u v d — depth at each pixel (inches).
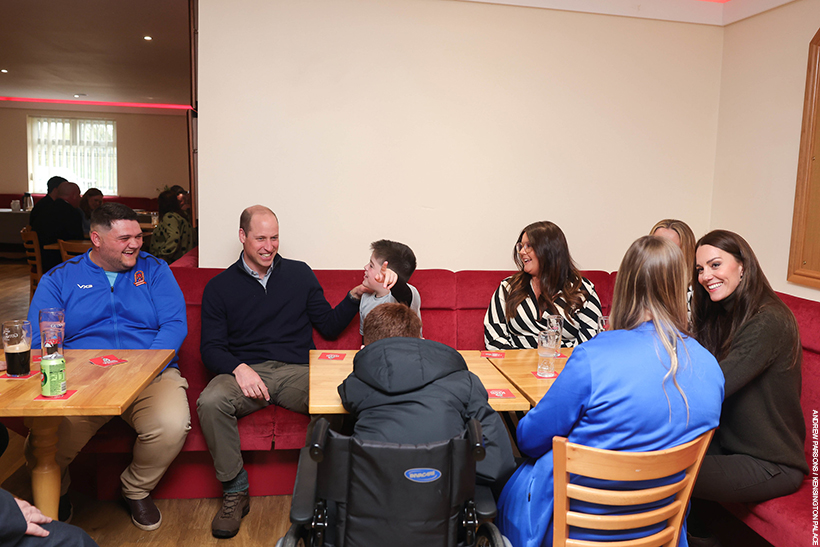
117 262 87.3
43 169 412.2
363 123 116.2
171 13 191.3
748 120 121.6
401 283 95.2
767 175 116.8
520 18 119.4
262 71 111.7
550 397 52.6
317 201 116.4
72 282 86.9
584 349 51.0
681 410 49.2
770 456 68.3
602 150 126.4
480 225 123.2
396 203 119.3
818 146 103.7
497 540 54.1
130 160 417.7
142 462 82.9
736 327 71.1
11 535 48.3
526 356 89.8
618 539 52.1
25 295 241.1
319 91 113.8
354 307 101.6
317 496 51.2
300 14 111.7
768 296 70.6
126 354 79.0
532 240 98.3
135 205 411.2
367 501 49.6
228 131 112.1
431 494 49.3
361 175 117.3
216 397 83.9
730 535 84.1
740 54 123.4
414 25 115.7
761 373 68.7
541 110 122.6
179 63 270.5
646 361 49.5
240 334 98.9
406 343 59.1
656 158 129.0
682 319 51.3
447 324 115.2
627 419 48.9
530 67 121.0
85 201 257.0
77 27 209.2
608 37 123.5
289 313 101.0
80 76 305.0
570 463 49.0
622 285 53.6
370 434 53.4
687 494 53.0
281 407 92.7
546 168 124.4
